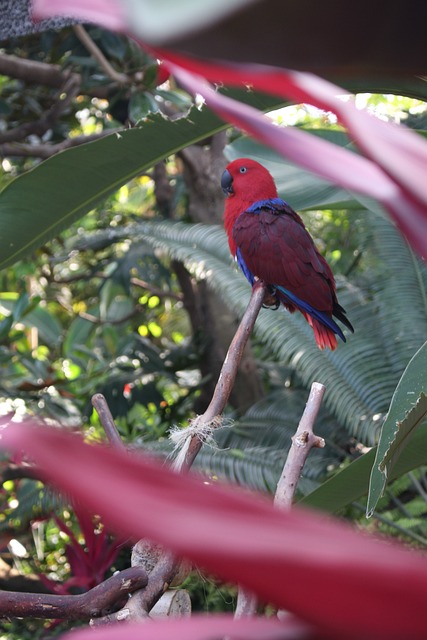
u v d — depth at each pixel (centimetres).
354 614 24
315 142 37
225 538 24
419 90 312
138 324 1216
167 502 25
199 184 1006
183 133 364
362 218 805
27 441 25
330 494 438
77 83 998
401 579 24
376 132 35
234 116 38
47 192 366
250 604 179
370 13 32
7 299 1195
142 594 219
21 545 900
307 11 31
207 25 25
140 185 1492
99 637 28
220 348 994
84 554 466
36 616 223
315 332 517
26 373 976
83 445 26
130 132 356
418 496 841
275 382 1012
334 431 790
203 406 1034
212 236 809
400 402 321
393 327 726
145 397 961
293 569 24
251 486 673
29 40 1048
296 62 33
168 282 1105
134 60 809
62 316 1468
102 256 1345
